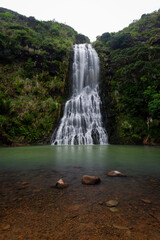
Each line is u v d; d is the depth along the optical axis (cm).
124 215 134
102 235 104
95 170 332
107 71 2575
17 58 2147
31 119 1454
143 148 999
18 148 941
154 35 3112
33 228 113
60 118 1705
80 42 4334
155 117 1556
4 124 1214
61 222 123
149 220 126
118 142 1498
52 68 2272
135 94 1792
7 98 1502
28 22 3294
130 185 226
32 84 1914
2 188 209
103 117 1833
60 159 495
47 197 177
